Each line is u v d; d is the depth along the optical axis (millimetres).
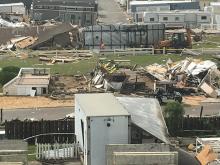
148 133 70125
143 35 154500
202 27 189125
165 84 104250
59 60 136750
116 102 75188
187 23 193125
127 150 62656
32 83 108938
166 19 193250
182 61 126000
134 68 123062
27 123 82625
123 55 144125
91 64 131250
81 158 72312
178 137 83438
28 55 142375
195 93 108625
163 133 72375
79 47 156000
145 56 141875
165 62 134000
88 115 67500
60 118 92562
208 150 69562
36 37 162125
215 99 105500
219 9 197500
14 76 115125
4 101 103812
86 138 67688
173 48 148500
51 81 114938
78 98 77062
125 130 67938
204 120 86250
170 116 85438
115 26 154875
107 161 62594
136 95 104000
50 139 82062
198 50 143875
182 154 62719
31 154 76250
